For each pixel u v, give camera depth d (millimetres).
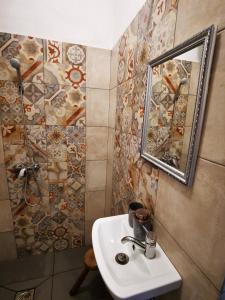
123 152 1269
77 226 1790
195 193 604
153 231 904
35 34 1348
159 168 803
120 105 1295
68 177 1634
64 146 1552
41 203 1618
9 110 1365
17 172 1481
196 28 579
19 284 1464
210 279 559
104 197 1803
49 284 1474
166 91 750
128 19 1155
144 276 746
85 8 1409
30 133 1445
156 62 800
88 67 1459
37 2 1312
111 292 654
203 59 526
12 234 1613
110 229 1000
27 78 1349
